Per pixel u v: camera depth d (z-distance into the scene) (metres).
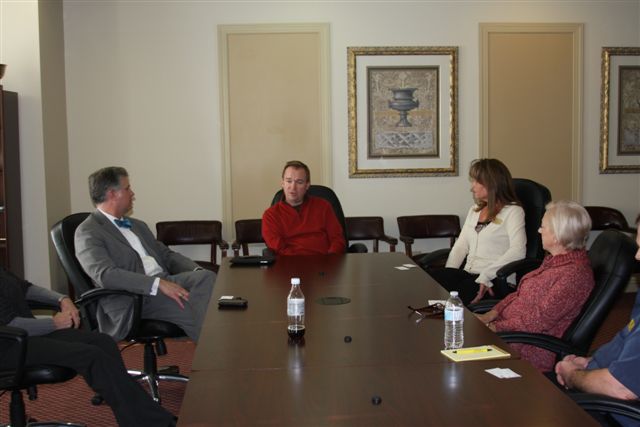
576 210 2.32
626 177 5.59
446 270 3.53
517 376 1.52
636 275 5.48
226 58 5.21
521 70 5.40
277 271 3.05
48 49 4.76
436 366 1.60
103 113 5.19
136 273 2.95
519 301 2.46
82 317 2.96
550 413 1.30
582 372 1.85
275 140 5.30
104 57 5.15
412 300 2.38
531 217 3.51
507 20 5.35
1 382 2.28
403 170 5.35
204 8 5.18
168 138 5.24
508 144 5.45
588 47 5.45
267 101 5.27
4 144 4.28
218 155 5.29
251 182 5.32
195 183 5.29
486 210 3.65
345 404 1.36
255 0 5.18
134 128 5.21
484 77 5.35
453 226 5.27
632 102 5.53
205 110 5.24
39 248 4.64
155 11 5.15
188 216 5.32
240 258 3.33
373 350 1.75
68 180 5.16
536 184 3.55
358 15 5.24
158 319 3.01
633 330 1.93
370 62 5.27
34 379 2.32
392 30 5.27
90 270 2.92
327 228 3.91
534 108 5.43
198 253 5.39
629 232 5.18
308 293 2.52
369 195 5.39
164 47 5.18
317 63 5.25
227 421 1.28
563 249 2.36
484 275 3.38
